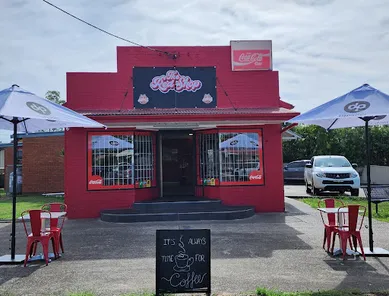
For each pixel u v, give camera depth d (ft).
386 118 28.22
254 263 24.34
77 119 25.86
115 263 24.75
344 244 24.91
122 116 40.52
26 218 43.65
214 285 20.25
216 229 35.22
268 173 45.14
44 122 29.07
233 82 46.06
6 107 23.11
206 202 43.55
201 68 45.91
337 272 22.39
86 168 43.75
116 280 21.34
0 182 105.09
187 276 18.72
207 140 46.34
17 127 29.48
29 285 20.70
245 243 29.71
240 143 45.21
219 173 45.03
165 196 47.78
